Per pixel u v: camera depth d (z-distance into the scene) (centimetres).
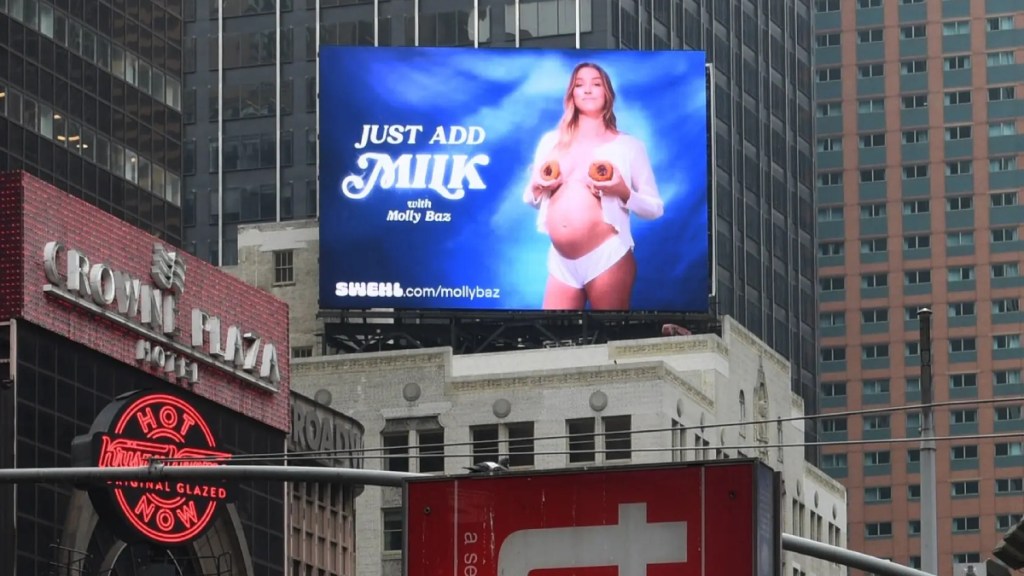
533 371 14988
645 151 15125
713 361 15350
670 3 18962
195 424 10344
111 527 9906
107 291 10150
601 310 14975
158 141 13262
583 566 4116
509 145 15075
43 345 9725
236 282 11306
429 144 15012
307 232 16175
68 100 12456
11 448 9462
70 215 9962
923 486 5159
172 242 13350
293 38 18712
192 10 18888
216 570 10788
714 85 19300
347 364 15238
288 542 11662
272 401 11562
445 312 15250
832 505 17900
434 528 4188
